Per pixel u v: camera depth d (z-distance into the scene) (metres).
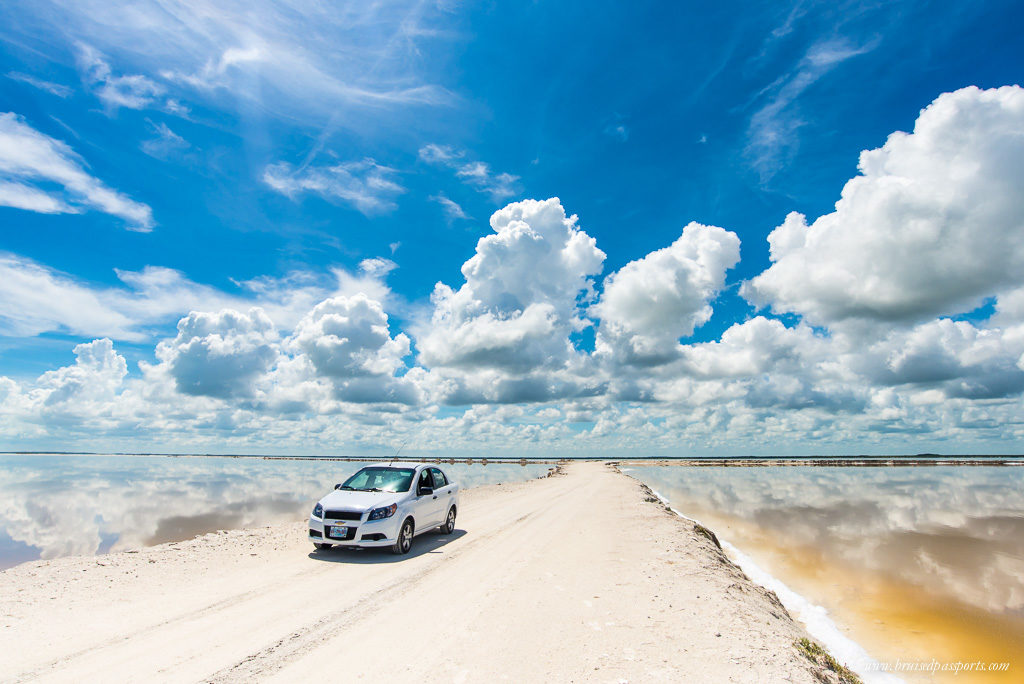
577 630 5.69
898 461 139.00
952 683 6.36
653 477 64.56
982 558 14.48
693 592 7.29
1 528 16.80
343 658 4.89
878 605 9.86
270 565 9.16
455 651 5.07
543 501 22.11
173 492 32.06
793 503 30.05
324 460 178.12
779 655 4.93
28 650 5.03
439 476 13.00
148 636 5.47
